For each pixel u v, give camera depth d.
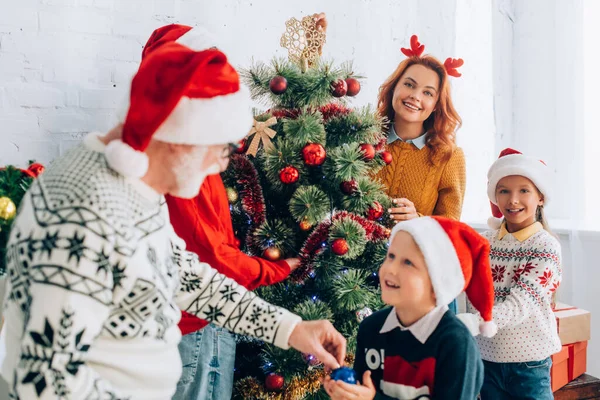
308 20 1.74
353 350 1.56
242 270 1.39
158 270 0.87
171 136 0.82
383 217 1.64
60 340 0.74
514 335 1.68
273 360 1.52
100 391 0.79
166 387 0.95
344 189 1.52
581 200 2.34
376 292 1.61
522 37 2.70
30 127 1.96
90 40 2.02
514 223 1.79
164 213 0.92
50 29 1.96
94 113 2.04
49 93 1.97
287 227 1.58
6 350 0.84
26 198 0.82
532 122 2.64
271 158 1.51
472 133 2.75
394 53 2.57
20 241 0.78
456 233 1.13
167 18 2.13
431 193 2.02
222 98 0.84
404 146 2.02
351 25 2.47
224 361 1.47
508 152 1.85
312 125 1.51
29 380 0.73
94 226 0.77
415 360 1.11
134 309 0.85
